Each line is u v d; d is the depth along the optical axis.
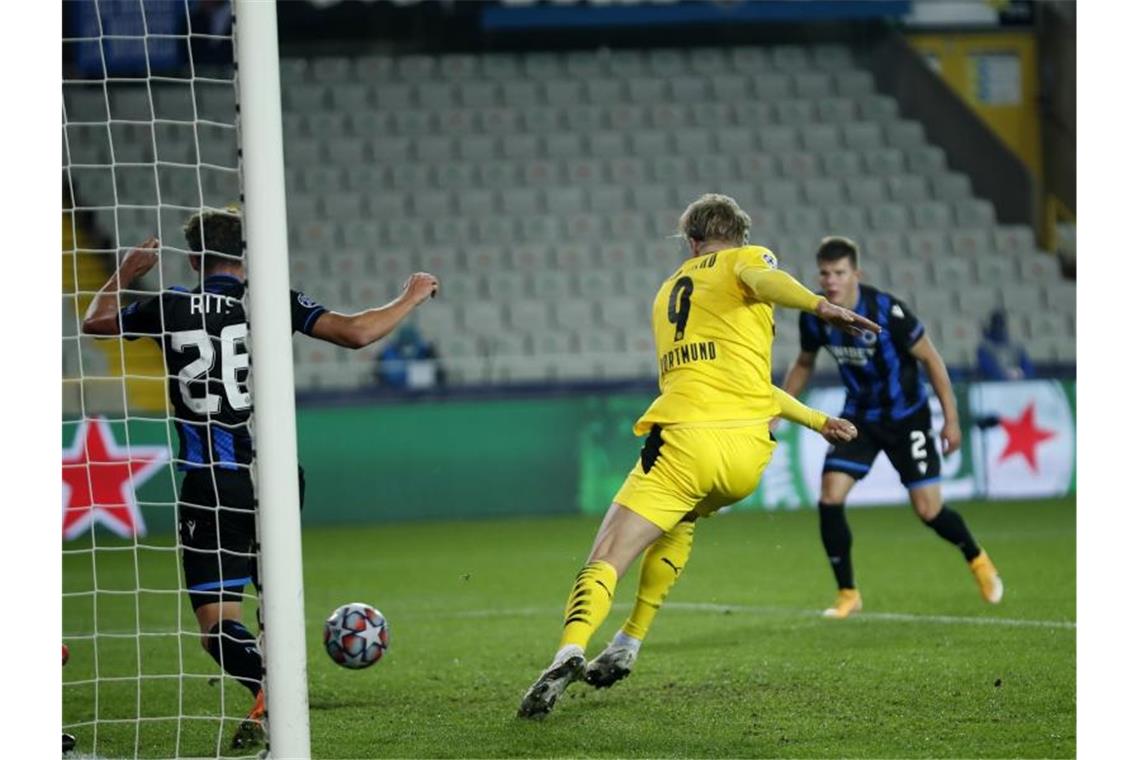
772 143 76.56
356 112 76.00
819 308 17.67
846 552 28.28
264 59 16.53
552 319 66.50
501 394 55.53
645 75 80.06
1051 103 80.12
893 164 76.00
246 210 16.50
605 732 18.23
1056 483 55.59
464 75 79.19
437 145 74.81
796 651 24.08
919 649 23.92
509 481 53.62
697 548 42.00
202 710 21.25
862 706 19.55
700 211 19.83
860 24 82.31
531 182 73.69
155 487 49.16
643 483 18.80
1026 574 33.94
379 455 52.81
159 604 34.28
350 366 57.91
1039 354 67.06
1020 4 81.44
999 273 71.25
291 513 16.45
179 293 19.23
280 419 16.44
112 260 65.44
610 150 75.62
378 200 71.56
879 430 28.12
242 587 19.05
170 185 69.25
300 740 16.44
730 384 18.73
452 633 27.75
